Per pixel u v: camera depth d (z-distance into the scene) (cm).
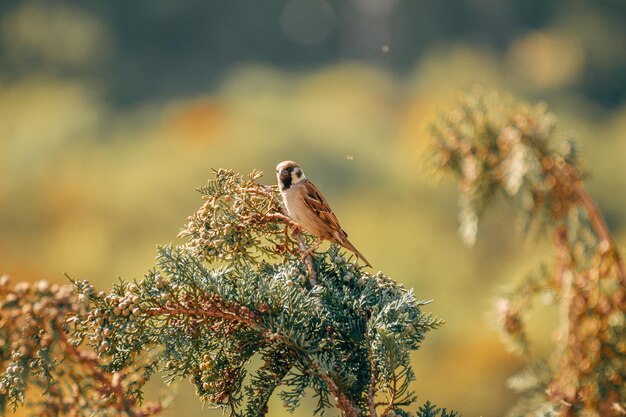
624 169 2500
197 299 318
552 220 387
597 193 2408
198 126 2812
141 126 3055
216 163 2419
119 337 309
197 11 4072
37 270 2198
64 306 269
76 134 2892
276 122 2755
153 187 2338
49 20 3794
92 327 305
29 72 3678
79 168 2558
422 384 1427
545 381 353
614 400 335
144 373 305
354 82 3384
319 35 4303
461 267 1880
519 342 385
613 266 359
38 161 2686
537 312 913
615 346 344
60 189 2456
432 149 411
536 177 384
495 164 399
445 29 4134
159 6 4012
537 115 396
